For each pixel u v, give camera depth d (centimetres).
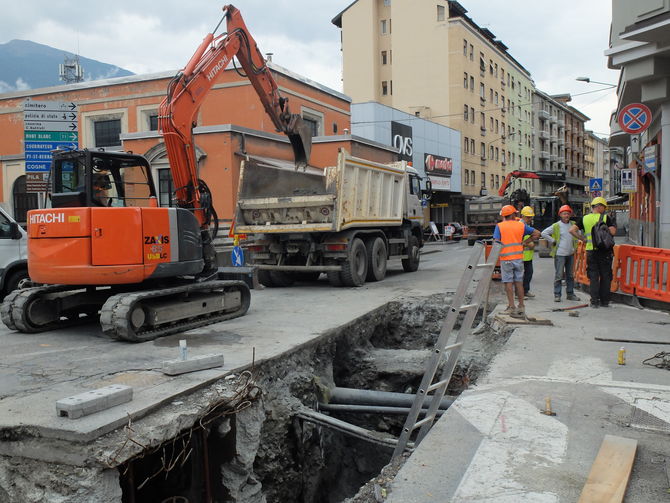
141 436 414
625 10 1243
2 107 2600
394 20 4941
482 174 5300
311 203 1179
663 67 1214
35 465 406
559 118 7969
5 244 1108
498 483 356
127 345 700
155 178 1711
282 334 753
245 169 1266
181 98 909
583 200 7681
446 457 396
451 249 2848
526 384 557
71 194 768
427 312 1055
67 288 800
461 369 822
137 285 809
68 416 418
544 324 846
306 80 2462
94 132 2512
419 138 3997
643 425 447
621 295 1034
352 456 805
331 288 1280
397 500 341
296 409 617
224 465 529
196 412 466
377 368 850
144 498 530
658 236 1334
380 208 1380
